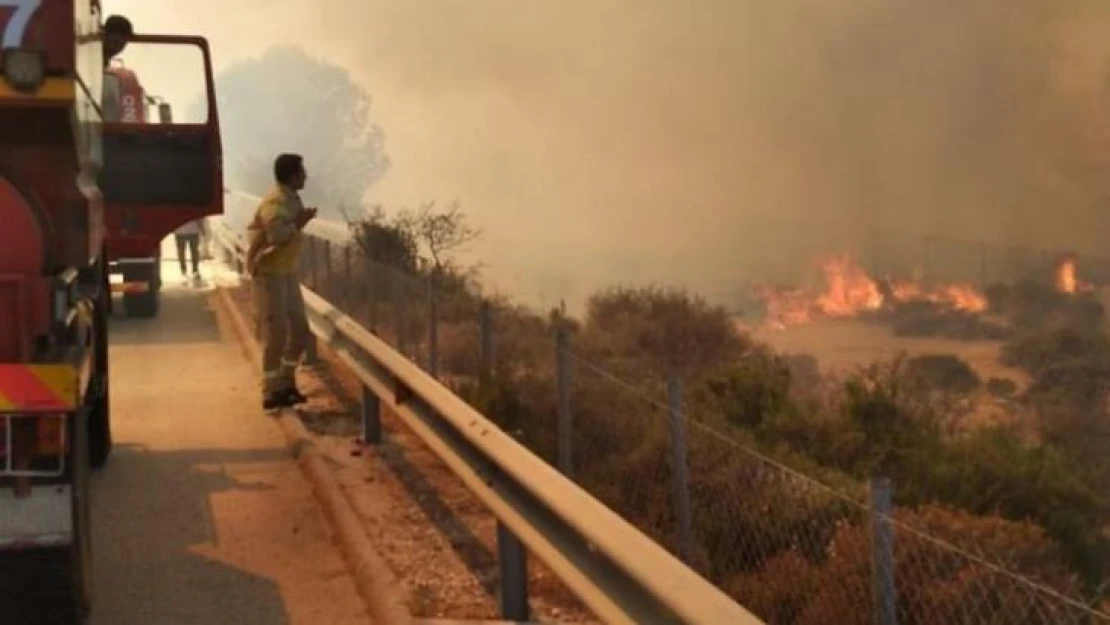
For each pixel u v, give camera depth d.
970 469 8.00
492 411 8.80
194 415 10.88
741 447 5.83
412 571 6.37
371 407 9.38
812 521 6.02
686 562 5.88
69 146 5.57
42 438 5.02
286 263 10.61
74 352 5.52
